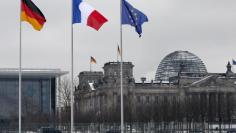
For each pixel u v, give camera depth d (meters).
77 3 120.12
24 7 121.19
